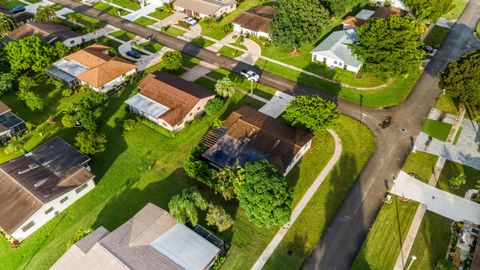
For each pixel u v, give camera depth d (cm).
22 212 5547
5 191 5828
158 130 7425
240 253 5334
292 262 5225
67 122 7294
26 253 5453
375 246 5378
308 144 6881
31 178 6003
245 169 5438
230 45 10150
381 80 8612
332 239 5491
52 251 5447
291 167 6556
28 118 7850
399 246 5359
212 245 5184
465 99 7112
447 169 6481
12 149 6962
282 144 6562
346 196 6081
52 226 5788
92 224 5797
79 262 4872
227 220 5516
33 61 8875
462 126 7338
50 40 9750
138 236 5141
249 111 7388
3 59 9019
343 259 5244
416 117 7581
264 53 9762
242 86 8594
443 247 5331
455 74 7138
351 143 7044
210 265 5069
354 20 10431
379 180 6328
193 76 8950
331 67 9088
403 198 6012
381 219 5725
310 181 6338
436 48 9712
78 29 11038
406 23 7812
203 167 6256
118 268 4719
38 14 10812
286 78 8844
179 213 5384
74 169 6266
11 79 8525
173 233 5297
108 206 6066
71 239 5584
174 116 7319
